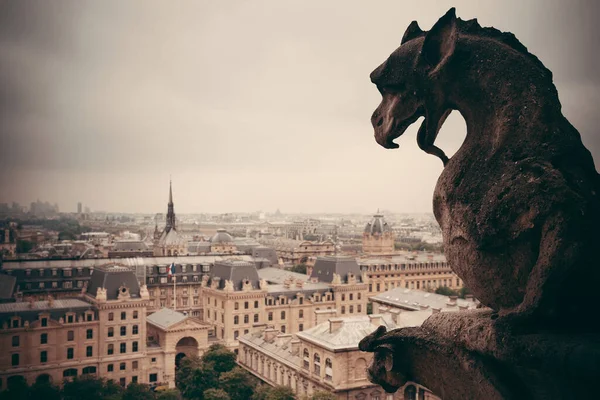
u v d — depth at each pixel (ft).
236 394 342.44
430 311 357.82
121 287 402.52
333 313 383.65
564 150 35.94
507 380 36.99
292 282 536.42
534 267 34.58
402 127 44.93
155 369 409.90
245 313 488.85
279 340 378.32
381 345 45.88
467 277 39.70
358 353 287.28
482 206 37.45
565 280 33.53
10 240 524.11
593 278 33.81
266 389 321.11
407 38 45.93
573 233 33.01
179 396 358.43
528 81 37.78
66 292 520.01
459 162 40.19
